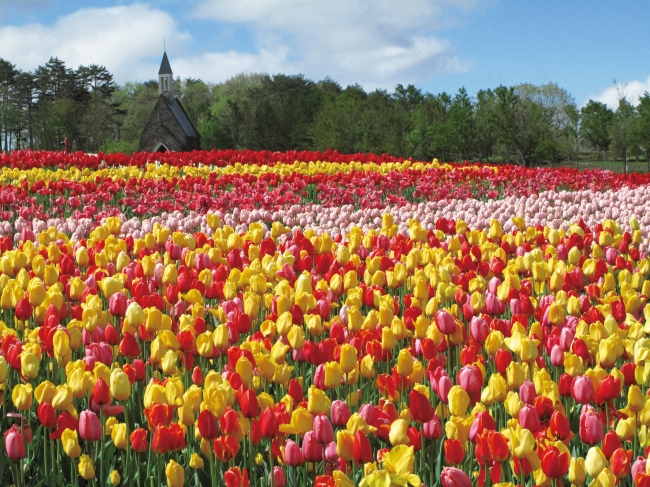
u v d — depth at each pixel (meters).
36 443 4.15
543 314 5.29
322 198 14.28
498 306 5.22
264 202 12.27
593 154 86.81
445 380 3.69
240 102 119.75
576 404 4.57
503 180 17.14
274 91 123.25
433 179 16.97
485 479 3.36
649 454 3.02
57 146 109.75
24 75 128.50
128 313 4.62
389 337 4.31
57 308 5.21
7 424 4.37
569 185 18.00
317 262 6.35
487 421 3.23
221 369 4.61
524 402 3.70
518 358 5.09
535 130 67.69
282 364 4.15
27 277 5.69
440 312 4.57
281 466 3.81
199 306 5.08
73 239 8.73
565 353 4.24
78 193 13.16
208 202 12.26
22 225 9.91
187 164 20.03
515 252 7.93
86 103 129.12
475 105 74.75
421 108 78.50
